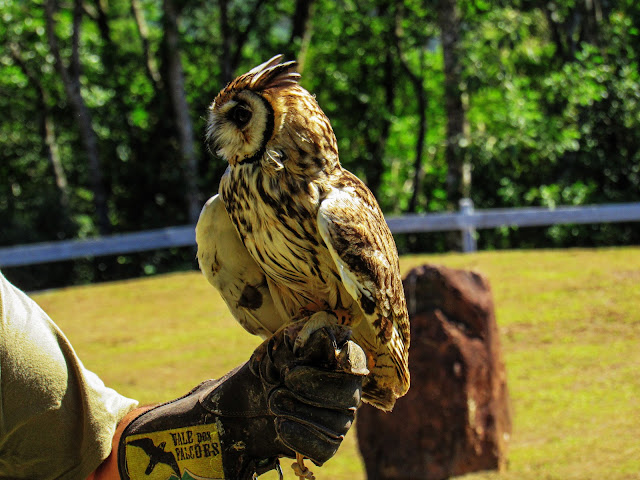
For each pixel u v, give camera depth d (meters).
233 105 3.54
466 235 16.38
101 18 27.33
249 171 3.53
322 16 27.66
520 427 8.57
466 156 20.67
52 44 21.77
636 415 8.51
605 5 27.86
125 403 3.02
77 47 22.14
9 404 2.77
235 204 3.59
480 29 20.84
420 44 24.92
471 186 23.78
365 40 26.48
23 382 2.77
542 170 23.94
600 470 7.38
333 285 3.65
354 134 27.92
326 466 8.14
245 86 3.56
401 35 25.73
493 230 22.33
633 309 11.52
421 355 7.53
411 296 7.69
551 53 27.88
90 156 22.61
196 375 9.96
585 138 23.72
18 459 2.82
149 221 25.28
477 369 7.55
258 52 26.58
